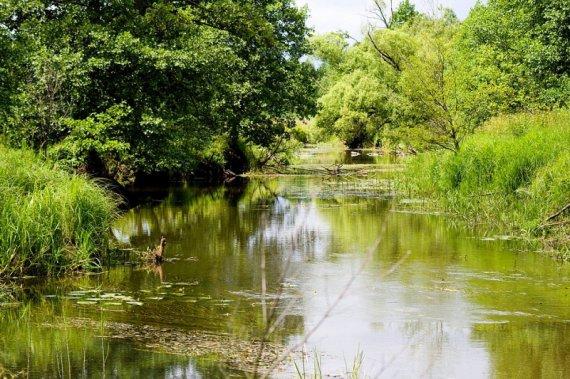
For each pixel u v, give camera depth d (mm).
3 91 15602
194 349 7066
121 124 18656
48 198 11086
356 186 25594
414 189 22453
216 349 7082
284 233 14992
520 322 8125
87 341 7309
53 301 9125
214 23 24656
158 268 11281
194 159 26234
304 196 22719
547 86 25719
